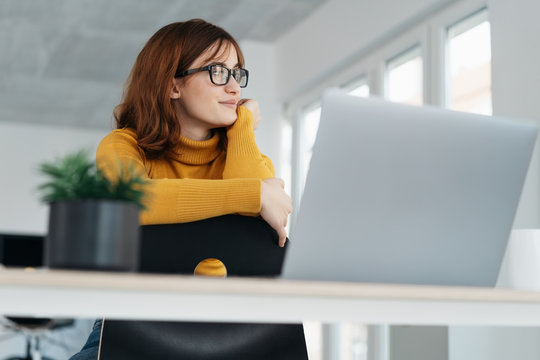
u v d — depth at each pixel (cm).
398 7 351
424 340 272
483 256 102
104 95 652
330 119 91
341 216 93
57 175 78
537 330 237
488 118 100
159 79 142
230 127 150
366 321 75
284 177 493
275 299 72
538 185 244
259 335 117
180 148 143
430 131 96
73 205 76
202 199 116
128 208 77
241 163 144
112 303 68
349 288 74
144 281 67
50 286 66
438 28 330
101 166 90
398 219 96
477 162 99
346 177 92
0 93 652
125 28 489
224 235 124
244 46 500
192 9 454
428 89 335
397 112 94
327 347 409
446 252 99
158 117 140
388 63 378
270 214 120
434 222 98
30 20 477
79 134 777
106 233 75
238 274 124
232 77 146
